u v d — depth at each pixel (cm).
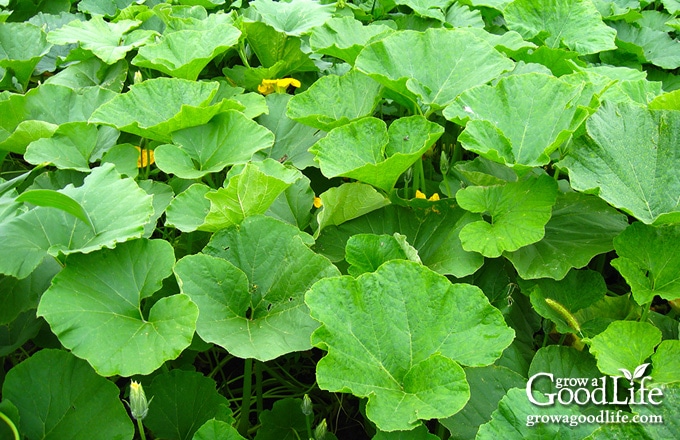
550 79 150
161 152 152
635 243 134
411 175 160
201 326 122
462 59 166
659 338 125
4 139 165
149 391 130
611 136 140
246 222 134
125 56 197
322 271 129
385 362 121
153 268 125
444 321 123
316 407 155
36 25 205
